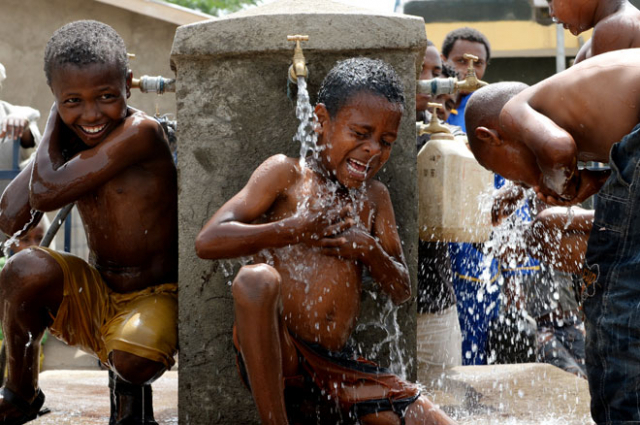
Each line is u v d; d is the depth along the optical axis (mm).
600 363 2496
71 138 3166
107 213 3105
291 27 3010
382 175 3078
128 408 2971
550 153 2512
